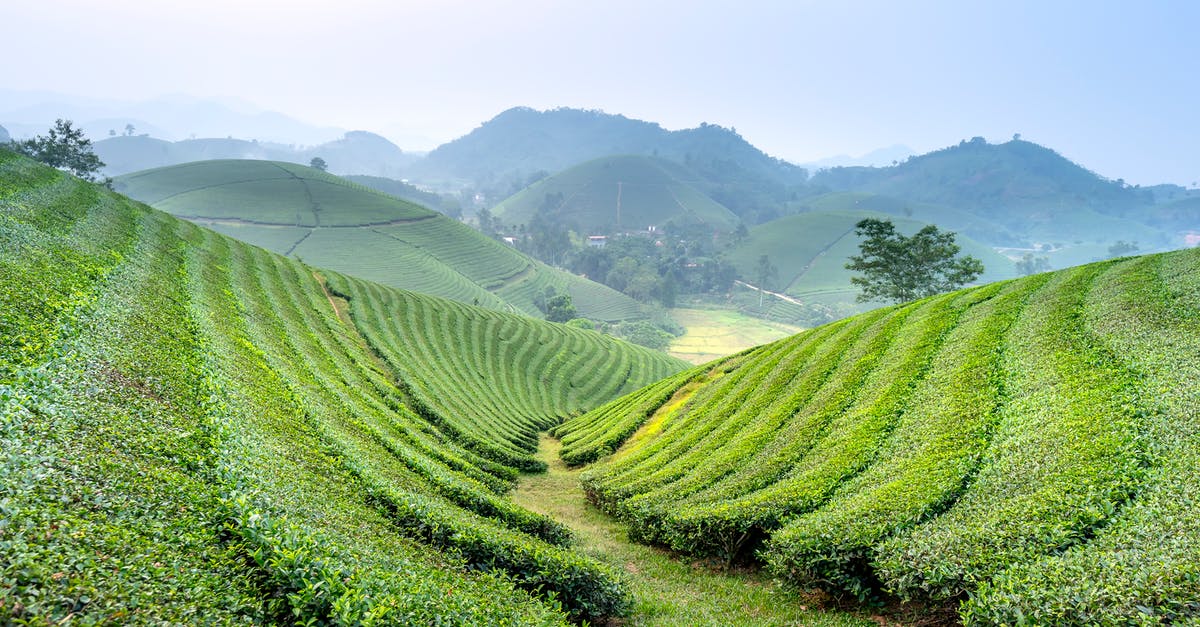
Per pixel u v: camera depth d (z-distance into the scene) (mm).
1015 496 18578
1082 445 19969
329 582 11875
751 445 32156
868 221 88250
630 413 56094
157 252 44500
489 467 40406
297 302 57406
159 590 9977
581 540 28328
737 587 21375
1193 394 21047
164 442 16219
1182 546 13867
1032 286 41719
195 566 11367
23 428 13078
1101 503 16656
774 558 20266
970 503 19188
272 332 41094
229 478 15688
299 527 14023
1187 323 27625
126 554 10469
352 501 19484
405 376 52188
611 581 19438
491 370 77250
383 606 11844
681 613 19328
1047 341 30609
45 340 18797
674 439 41625
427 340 72938
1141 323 29125
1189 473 16812
